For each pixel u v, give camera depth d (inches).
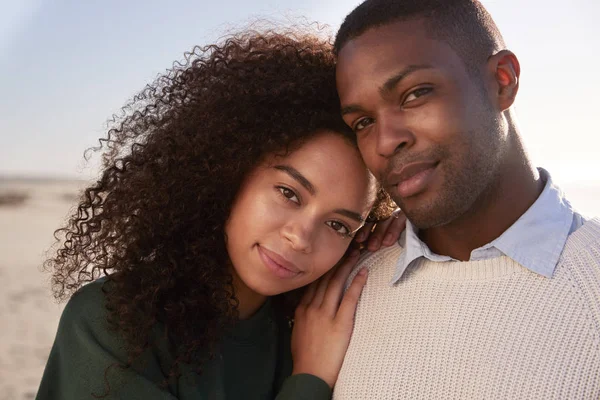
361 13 67.3
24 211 959.0
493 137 64.1
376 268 79.0
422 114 62.5
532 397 61.0
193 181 78.2
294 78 78.0
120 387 70.4
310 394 74.5
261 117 75.7
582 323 61.3
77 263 84.4
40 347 264.4
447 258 70.0
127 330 71.2
